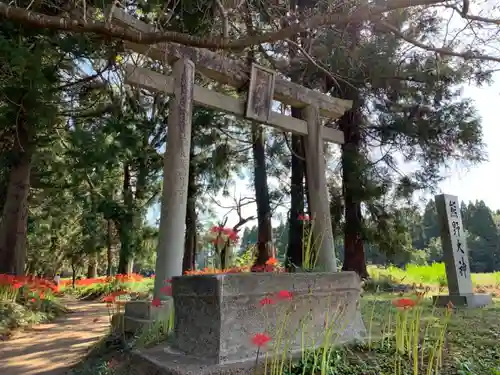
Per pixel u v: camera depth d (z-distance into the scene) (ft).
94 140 22.26
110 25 8.32
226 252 14.02
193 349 9.58
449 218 23.65
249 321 9.42
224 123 39.37
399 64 27.12
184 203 16.55
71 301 45.03
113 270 67.26
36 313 24.99
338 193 34.24
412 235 33.96
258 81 20.39
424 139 29.96
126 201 33.76
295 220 32.63
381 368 9.12
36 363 14.20
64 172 30.91
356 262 32.48
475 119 29.35
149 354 10.40
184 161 16.85
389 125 30.86
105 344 13.73
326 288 11.05
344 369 8.98
